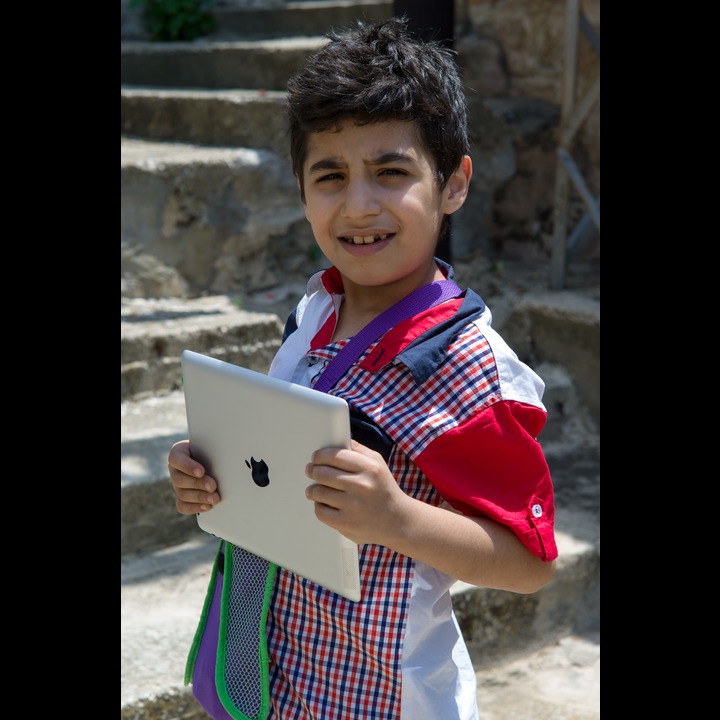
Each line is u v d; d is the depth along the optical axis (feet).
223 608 4.84
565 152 13.47
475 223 15.30
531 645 9.76
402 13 10.34
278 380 4.25
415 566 4.49
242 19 19.57
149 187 13.58
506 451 4.35
